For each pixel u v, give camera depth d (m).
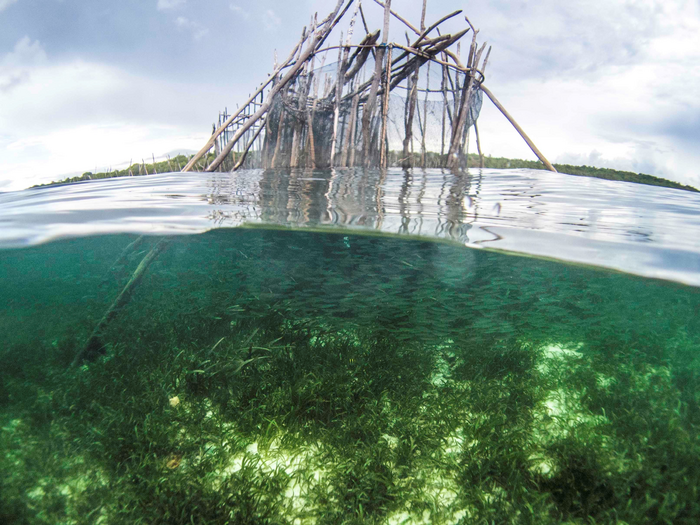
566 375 5.06
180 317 5.88
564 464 3.35
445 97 9.96
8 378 4.51
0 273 8.35
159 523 2.85
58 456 3.39
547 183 9.45
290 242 7.45
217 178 9.30
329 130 10.06
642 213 6.17
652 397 4.39
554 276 7.24
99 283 7.92
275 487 3.12
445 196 6.83
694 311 7.27
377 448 3.48
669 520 2.81
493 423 3.85
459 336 5.86
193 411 3.95
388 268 7.63
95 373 4.55
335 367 4.76
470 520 2.94
